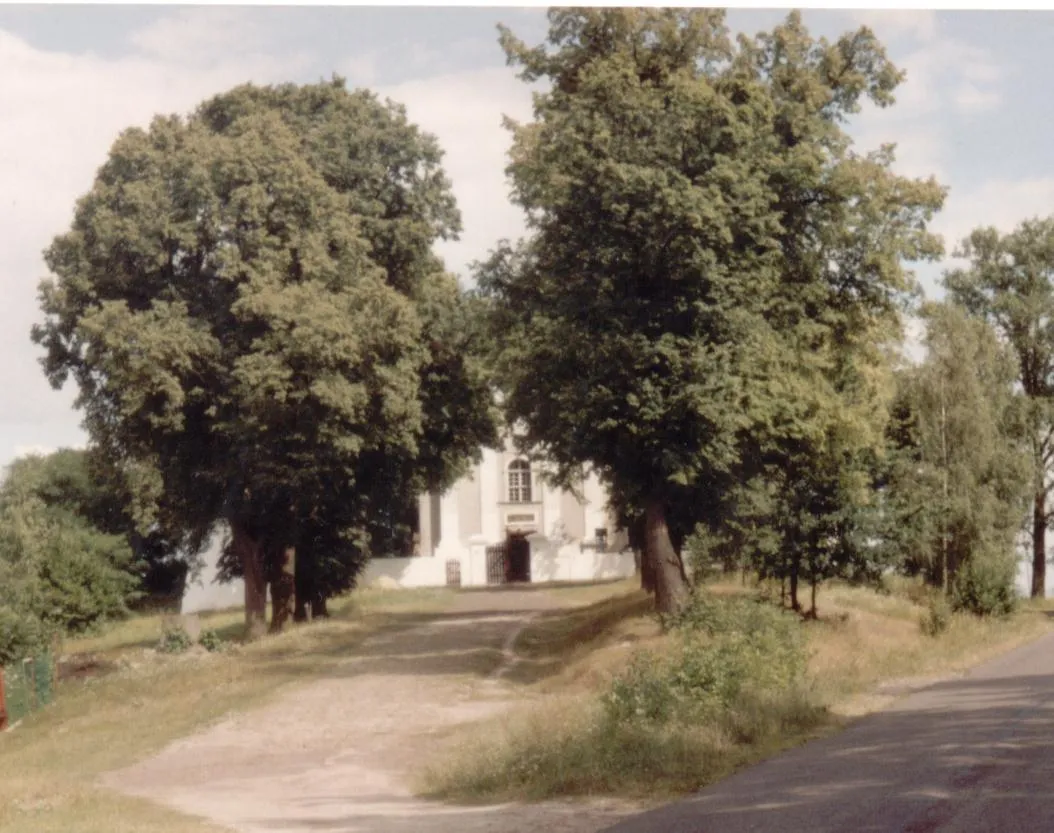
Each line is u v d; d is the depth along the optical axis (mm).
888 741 17609
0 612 42000
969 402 48938
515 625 53344
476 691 33812
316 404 47531
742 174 33625
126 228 48125
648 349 33656
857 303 39312
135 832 15391
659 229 33188
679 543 39656
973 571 45250
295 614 58438
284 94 54938
